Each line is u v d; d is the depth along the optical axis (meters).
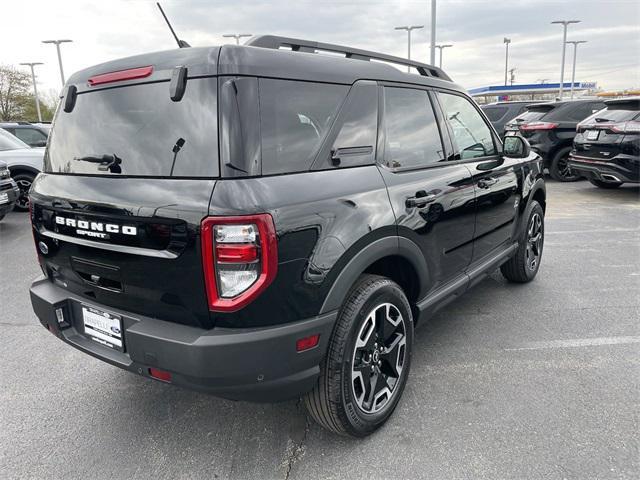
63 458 2.39
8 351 3.54
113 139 2.20
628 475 2.18
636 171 8.41
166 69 2.06
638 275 4.89
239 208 1.82
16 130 11.79
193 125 1.95
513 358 3.26
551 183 11.18
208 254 1.84
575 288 4.54
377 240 2.34
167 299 2.01
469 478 2.19
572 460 2.28
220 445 2.47
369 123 2.50
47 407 2.83
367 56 2.81
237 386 1.95
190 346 1.89
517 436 2.46
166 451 2.44
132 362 2.14
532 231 4.55
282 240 1.90
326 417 2.30
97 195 2.15
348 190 2.24
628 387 2.88
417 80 2.97
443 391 2.88
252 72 1.98
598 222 7.24
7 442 2.52
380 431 2.53
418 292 2.82
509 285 4.66
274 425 2.62
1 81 45.47
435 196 2.80
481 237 3.50
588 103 11.12
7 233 7.35
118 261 2.12
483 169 3.44
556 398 2.78
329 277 2.10
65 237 2.34
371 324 2.38
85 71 2.44
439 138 3.09
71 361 3.39
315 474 2.25
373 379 2.48
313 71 2.25
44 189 2.48
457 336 3.60
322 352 2.13
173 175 1.98
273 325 1.96
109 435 2.57
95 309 2.32
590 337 3.54
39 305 2.56
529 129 11.16
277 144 2.02
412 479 2.20
